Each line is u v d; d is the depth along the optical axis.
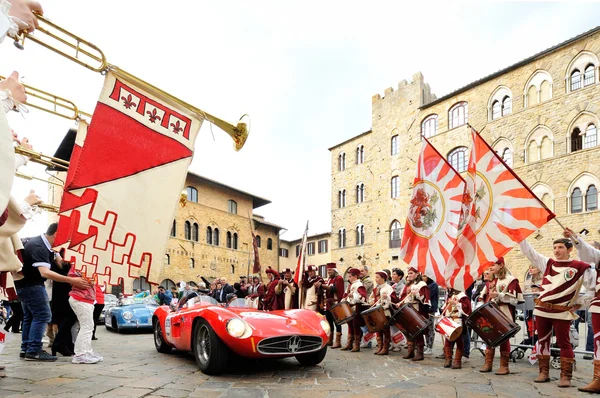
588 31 22.83
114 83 3.32
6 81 2.12
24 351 7.22
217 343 6.17
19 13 1.97
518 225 6.71
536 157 24.88
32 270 6.71
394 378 6.16
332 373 6.51
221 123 3.69
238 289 16.95
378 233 35.31
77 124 3.83
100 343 10.45
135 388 5.20
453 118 30.20
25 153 3.53
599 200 21.78
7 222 2.28
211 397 4.90
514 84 26.19
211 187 39.41
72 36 3.00
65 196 3.10
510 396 5.10
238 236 42.09
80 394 4.79
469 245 7.22
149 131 3.43
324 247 48.75
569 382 5.66
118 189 3.26
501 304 6.91
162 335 8.38
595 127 22.45
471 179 7.46
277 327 6.39
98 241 3.13
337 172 40.78
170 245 34.12
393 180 34.75
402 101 34.34
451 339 6.75
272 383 5.73
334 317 9.12
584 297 5.88
